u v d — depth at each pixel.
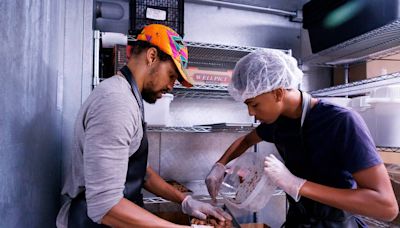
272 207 2.19
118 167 0.76
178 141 2.07
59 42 1.23
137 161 0.94
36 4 0.80
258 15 2.28
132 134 0.82
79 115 0.88
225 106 2.19
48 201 1.05
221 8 2.19
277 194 1.93
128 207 0.77
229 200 1.16
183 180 2.08
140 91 0.95
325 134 1.00
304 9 2.04
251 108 1.06
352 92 1.94
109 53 1.70
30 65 0.76
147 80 0.96
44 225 1.00
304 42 2.38
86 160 0.76
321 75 2.39
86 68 1.46
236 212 2.10
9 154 0.64
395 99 1.39
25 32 0.71
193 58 2.02
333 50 1.87
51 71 1.04
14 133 0.66
